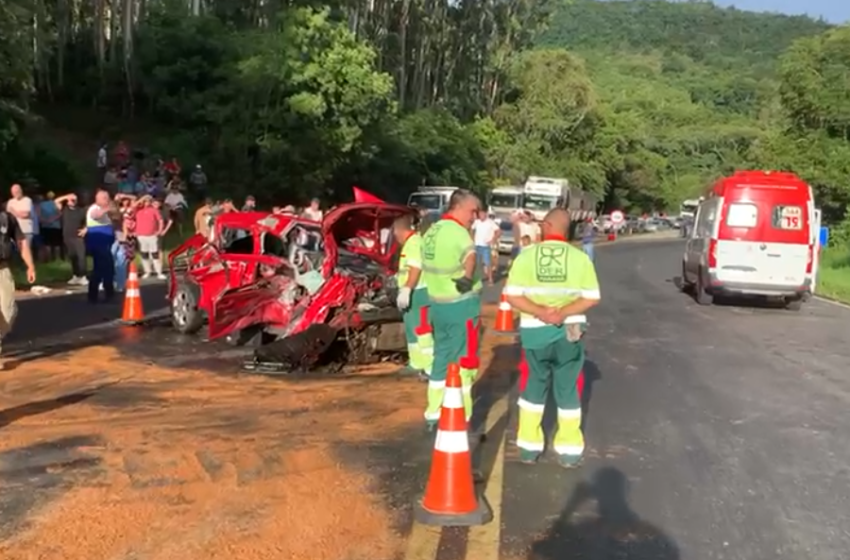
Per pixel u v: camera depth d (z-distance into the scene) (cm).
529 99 7562
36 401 937
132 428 828
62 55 4294
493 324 1577
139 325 1471
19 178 2930
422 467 730
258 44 3716
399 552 559
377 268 1245
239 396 980
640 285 2681
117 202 2125
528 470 745
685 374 1200
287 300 1247
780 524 633
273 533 582
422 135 5253
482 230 2419
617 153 8688
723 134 13450
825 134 4984
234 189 3706
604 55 18988
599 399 1030
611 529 614
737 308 2117
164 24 3934
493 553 563
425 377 1080
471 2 6650
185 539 568
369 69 3825
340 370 1167
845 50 4969
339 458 752
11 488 658
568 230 758
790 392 1095
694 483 721
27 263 1809
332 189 4400
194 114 3778
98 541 562
